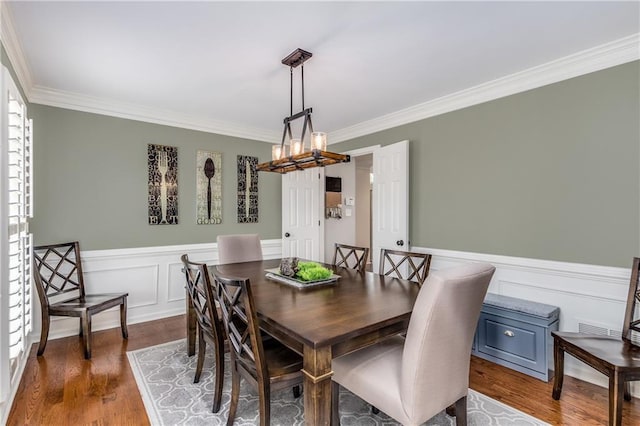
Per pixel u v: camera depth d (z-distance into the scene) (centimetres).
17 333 193
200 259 395
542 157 260
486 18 191
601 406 202
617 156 224
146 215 358
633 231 219
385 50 228
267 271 269
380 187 381
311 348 133
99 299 289
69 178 315
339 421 179
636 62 216
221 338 197
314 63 248
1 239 166
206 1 173
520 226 273
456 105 315
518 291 275
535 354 237
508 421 187
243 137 429
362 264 284
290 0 173
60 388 220
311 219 475
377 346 183
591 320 236
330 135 462
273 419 189
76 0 171
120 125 342
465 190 311
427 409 138
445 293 130
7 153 169
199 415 193
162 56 236
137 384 226
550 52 232
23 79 257
